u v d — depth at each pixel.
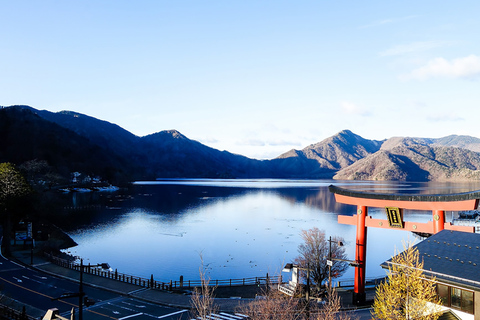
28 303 44.38
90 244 104.56
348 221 50.97
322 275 60.78
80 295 31.05
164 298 47.44
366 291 54.72
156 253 94.88
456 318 30.42
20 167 198.12
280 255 92.94
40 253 72.62
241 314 40.91
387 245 108.62
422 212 184.62
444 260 32.59
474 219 84.50
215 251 97.44
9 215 79.50
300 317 38.53
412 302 30.25
